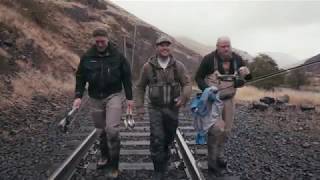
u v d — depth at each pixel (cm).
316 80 3762
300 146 1024
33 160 792
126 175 683
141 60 5800
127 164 730
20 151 867
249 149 937
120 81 673
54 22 3775
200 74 682
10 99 1464
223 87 671
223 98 677
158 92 638
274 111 1772
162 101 639
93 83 664
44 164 763
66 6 4638
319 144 1052
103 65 659
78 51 3634
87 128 1156
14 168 733
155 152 645
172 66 637
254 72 3169
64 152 864
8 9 2561
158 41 625
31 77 1955
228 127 692
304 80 3350
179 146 844
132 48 5606
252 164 792
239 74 670
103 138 704
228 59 670
